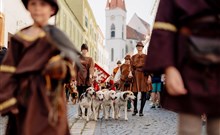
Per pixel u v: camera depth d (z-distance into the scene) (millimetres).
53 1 3062
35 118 2799
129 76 11227
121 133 7777
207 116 2605
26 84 2861
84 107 9914
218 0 2482
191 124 2555
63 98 3002
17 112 2893
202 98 2457
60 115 2852
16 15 20531
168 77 2535
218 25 2484
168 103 2598
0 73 2945
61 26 33031
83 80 10547
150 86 11242
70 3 48531
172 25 2617
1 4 17453
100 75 16672
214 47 2428
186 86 2496
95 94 9891
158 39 2594
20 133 2857
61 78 2846
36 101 2828
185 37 2551
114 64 117438
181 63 2543
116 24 118375
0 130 7395
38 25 3045
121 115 11469
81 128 8430
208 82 2449
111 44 117938
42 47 2883
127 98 10148
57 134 2820
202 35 2500
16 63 2951
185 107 2510
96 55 69188
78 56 3004
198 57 2430
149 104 16250
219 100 2451
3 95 2871
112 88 15117
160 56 2553
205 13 2496
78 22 44969
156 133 7781
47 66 2826
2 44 17578
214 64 2434
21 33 2984
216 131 2604
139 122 9648
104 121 9867
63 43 2789
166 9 2637
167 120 10086
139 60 11156
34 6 3031
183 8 2545
